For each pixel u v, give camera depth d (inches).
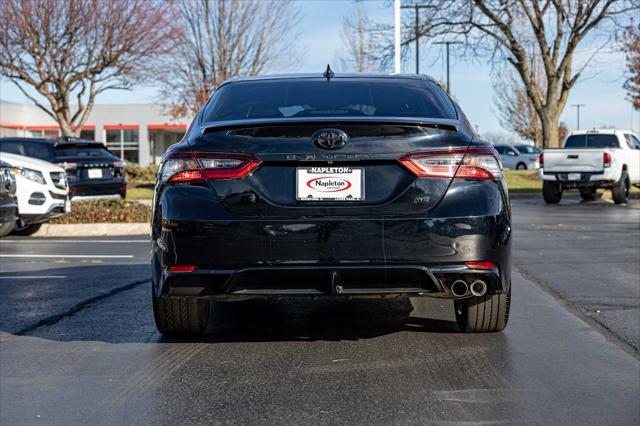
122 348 192.7
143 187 1015.6
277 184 166.2
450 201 166.4
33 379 167.2
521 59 1098.1
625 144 799.7
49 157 633.6
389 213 165.2
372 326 214.8
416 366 174.4
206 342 198.2
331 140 165.0
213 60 1090.1
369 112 185.0
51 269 325.1
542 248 382.6
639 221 548.1
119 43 1002.7
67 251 391.2
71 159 634.8
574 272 304.0
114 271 318.3
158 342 198.7
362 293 166.4
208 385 162.1
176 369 173.9
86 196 637.9
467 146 169.3
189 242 166.2
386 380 164.2
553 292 262.1
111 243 431.5
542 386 159.3
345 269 163.8
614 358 180.4
